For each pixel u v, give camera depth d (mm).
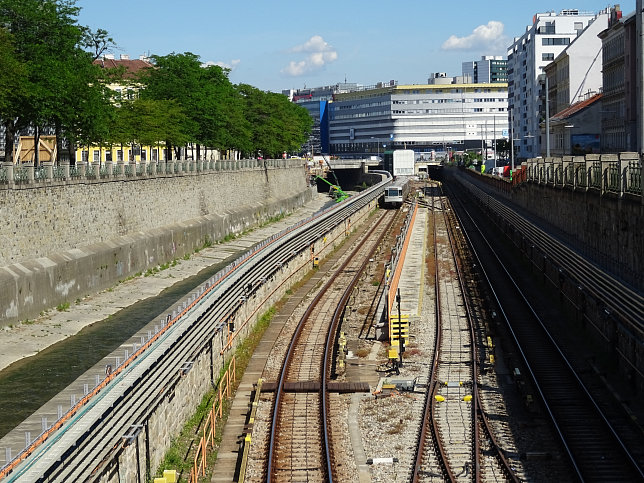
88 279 62562
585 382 35875
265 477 26766
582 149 117438
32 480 19016
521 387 34281
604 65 115312
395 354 38656
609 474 25969
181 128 100250
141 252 73688
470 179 172750
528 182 83750
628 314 34125
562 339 43844
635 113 99188
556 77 156250
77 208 65750
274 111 161375
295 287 64750
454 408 32844
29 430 24781
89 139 75375
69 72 67125
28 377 41531
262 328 49500
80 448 21547
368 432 30750
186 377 32250
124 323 54250
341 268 74188
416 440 29484
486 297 56156
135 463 25312
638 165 40531
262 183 133875
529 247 69312
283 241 62875
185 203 94438
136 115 92125
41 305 54938
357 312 53531
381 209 147250
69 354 46156
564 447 27812
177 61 107375
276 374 39125
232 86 145750
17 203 55906
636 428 29609
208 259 85375
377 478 26391
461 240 94812
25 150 94875
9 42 60938
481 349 42031
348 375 38344
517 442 28969
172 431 29953
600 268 42875
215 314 38781
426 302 55469
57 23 68562
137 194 79438
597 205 48250
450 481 25609
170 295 65312
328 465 27000
